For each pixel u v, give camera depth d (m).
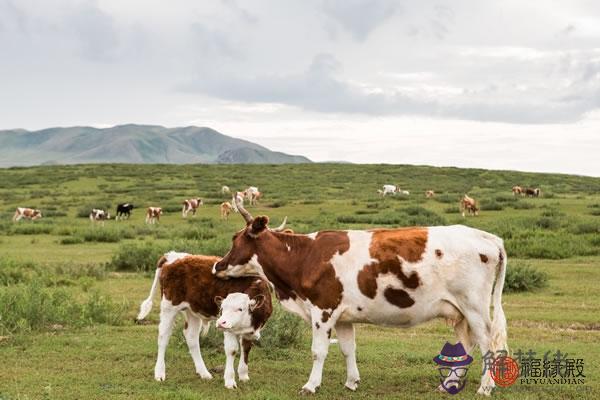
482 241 8.49
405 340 12.07
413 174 76.44
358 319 8.71
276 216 38.75
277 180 68.25
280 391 8.79
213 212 43.97
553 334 12.54
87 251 24.55
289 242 8.94
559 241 24.45
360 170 80.19
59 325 12.84
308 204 45.53
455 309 8.48
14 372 9.59
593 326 13.37
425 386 9.10
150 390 8.73
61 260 22.08
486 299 8.45
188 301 9.32
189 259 9.41
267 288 9.24
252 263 9.07
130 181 67.06
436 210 41.75
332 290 8.61
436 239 8.45
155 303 15.36
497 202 44.62
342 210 41.56
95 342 11.43
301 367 10.09
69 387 8.85
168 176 71.94
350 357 8.94
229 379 8.95
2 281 17.16
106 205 46.03
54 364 10.07
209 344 11.05
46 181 66.50
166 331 9.42
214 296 9.22
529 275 17.41
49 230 31.39
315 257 8.73
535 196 51.28
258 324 9.04
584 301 15.81
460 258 8.34
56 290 14.66
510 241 24.69
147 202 49.88
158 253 20.81
